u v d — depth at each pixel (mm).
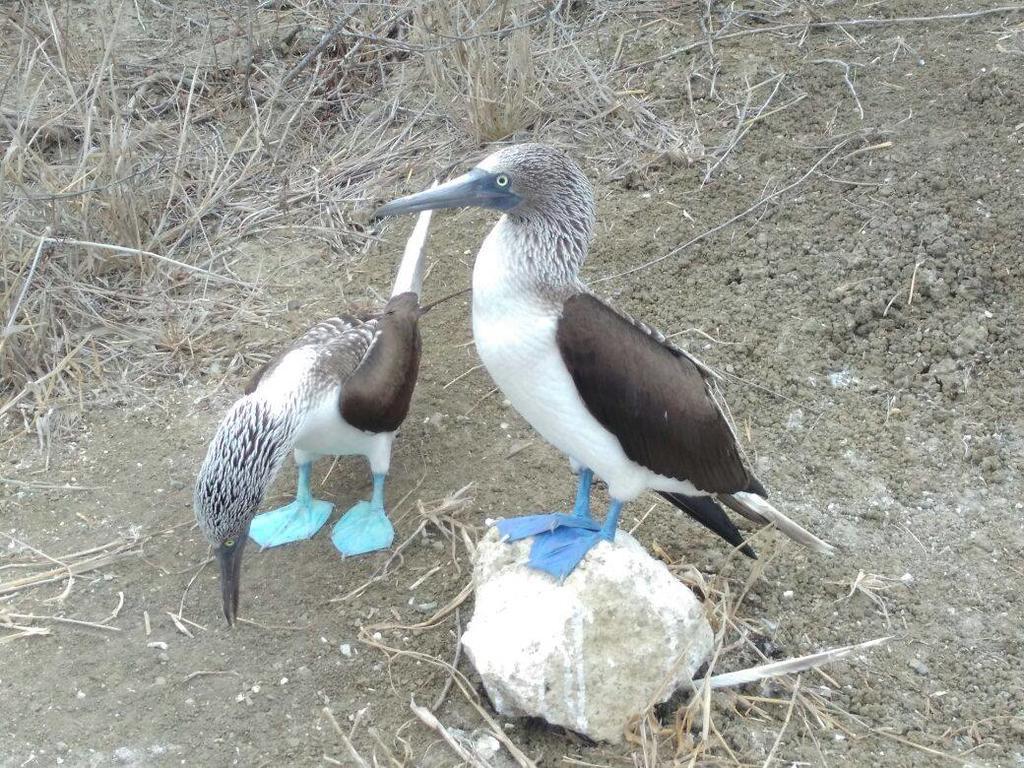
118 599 1518
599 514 1609
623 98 2143
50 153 2098
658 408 1380
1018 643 1495
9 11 2246
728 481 1455
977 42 2164
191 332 1832
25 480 1649
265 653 1472
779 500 1639
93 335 1819
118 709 1417
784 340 1811
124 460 1675
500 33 2055
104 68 2018
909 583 1556
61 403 1736
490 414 1732
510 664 1366
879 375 1782
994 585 1553
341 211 2018
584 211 1387
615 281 1877
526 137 2090
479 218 1995
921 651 1491
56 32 2033
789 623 1513
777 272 1886
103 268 1905
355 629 1496
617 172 2029
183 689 1437
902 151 2004
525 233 1376
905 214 1929
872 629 1511
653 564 1427
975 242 1892
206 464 1429
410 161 2082
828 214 1945
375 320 1613
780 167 2020
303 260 1949
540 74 2174
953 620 1519
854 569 1567
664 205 1977
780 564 1567
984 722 1425
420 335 1743
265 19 2359
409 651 1466
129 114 2117
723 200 1979
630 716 1389
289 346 1594
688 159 2020
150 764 1374
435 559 1562
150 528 1594
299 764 1380
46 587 1527
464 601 1512
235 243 1979
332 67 2244
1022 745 1407
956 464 1683
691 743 1383
